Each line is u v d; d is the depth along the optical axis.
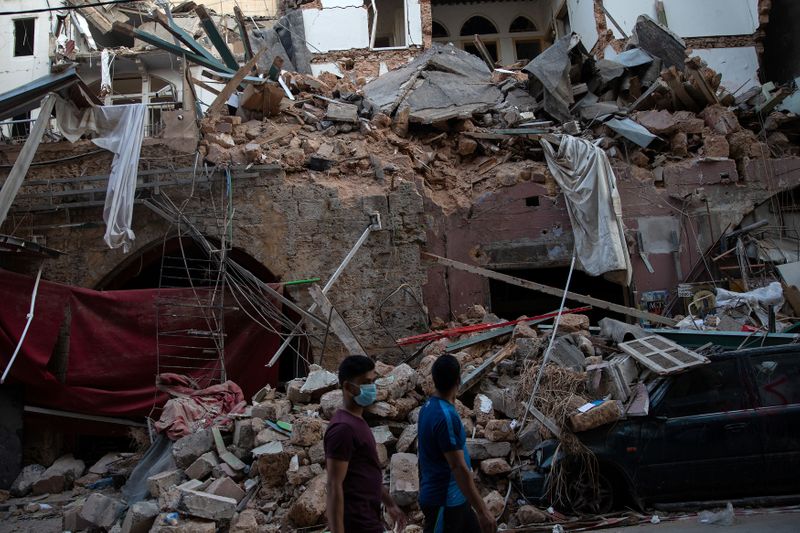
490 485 6.36
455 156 12.60
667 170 12.18
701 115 13.19
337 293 10.84
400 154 12.05
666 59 14.71
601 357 7.39
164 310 9.92
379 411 7.01
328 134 12.41
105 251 10.91
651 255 11.78
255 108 12.65
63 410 9.55
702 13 17.77
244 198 11.10
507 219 11.70
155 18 13.26
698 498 6.05
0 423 9.20
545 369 6.88
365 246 11.02
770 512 5.73
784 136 13.05
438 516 3.59
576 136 12.89
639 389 6.27
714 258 11.67
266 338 10.12
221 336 9.80
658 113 12.98
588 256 11.28
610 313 13.80
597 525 5.74
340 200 11.16
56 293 9.60
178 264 13.02
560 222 11.66
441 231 11.62
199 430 7.49
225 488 6.52
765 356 6.26
